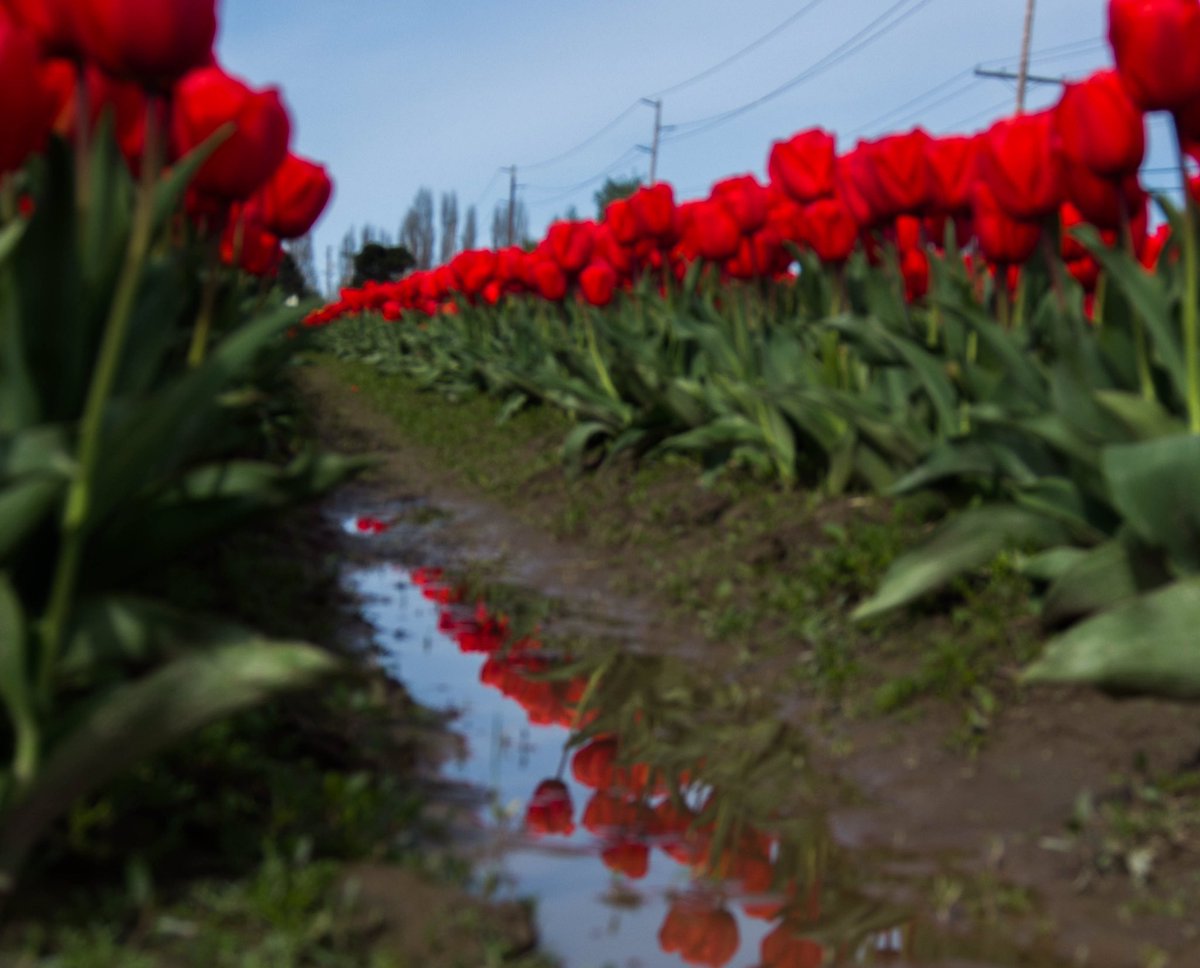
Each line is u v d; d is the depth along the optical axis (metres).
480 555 6.27
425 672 4.11
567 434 9.00
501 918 2.21
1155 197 3.56
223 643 2.09
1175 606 2.50
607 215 7.89
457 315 14.76
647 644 4.61
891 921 2.35
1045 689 3.44
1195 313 3.34
